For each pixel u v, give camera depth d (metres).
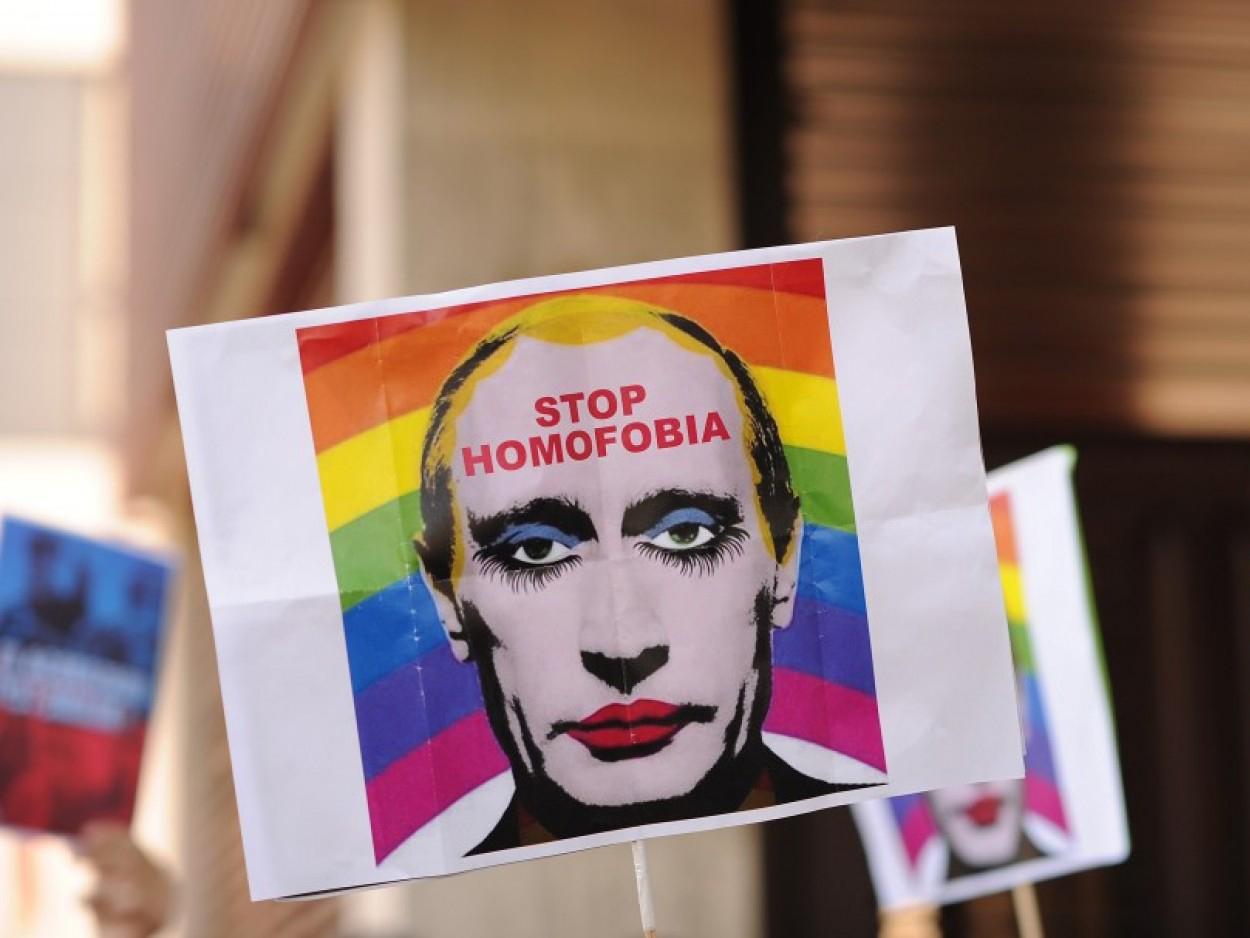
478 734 1.54
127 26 7.72
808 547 1.56
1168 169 4.36
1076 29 4.27
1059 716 2.46
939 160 4.21
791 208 4.04
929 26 4.20
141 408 8.00
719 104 3.97
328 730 1.53
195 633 8.31
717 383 1.56
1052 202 4.30
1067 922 4.23
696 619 1.55
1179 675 4.37
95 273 12.45
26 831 2.68
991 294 4.32
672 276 1.56
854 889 3.84
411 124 3.77
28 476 12.10
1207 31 4.34
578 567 1.55
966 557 1.56
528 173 3.82
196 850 8.00
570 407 1.56
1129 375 4.40
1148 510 4.39
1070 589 2.44
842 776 1.55
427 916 3.57
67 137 12.71
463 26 3.83
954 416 1.56
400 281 3.72
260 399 1.53
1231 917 4.30
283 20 4.34
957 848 2.58
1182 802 4.33
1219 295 4.41
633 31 3.93
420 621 1.54
